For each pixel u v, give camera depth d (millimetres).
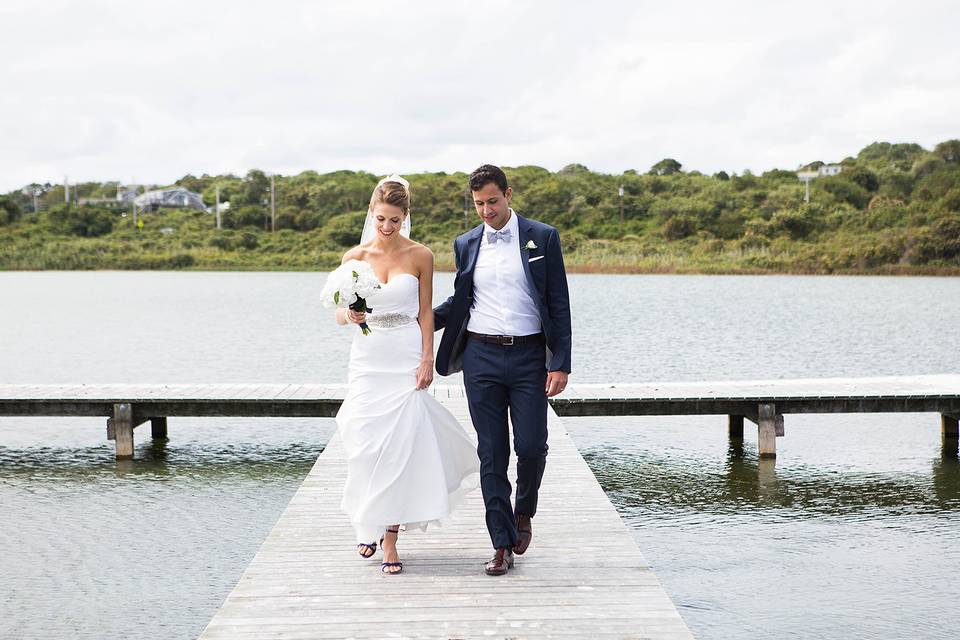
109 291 42219
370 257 4523
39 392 10453
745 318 26828
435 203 70438
